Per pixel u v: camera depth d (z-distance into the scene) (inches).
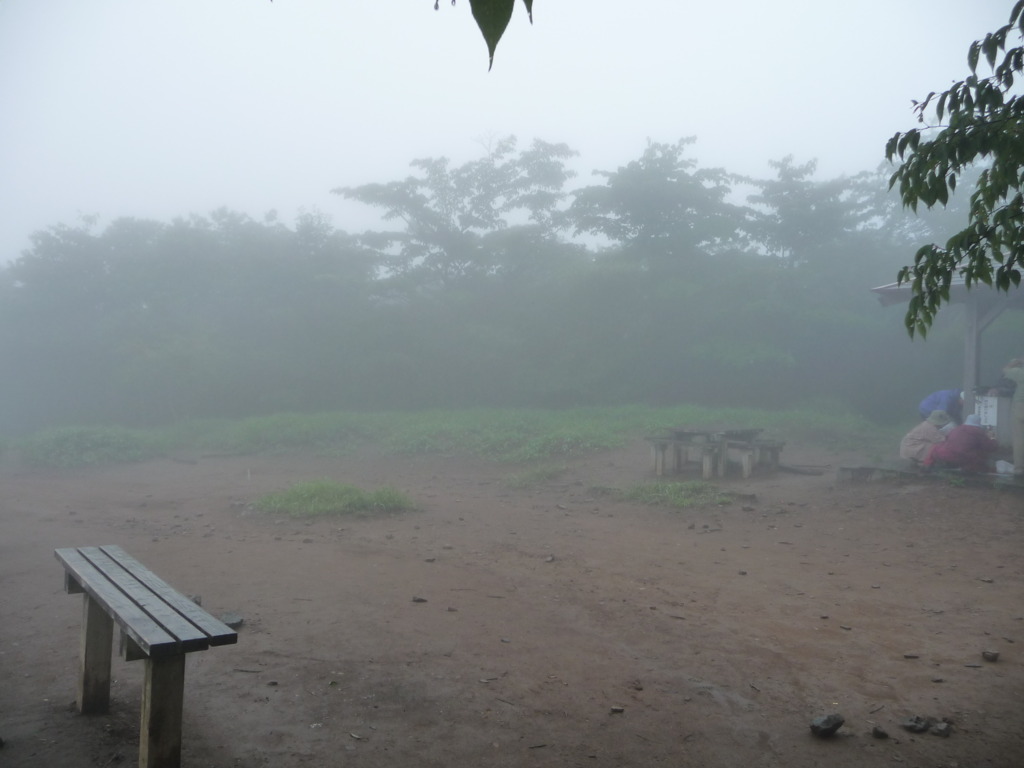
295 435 754.2
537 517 397.7
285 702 160.6
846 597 248.5
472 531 357.7
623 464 567.2
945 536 334.3
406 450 677.3
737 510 404.8
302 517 390.6
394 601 236.5
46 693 163.9
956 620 223.8
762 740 149.6
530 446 624.1
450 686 171.0
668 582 266.8
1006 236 151.7
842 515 383.6
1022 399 411.8
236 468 651.5
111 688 167.6
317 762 136.6
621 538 343.6
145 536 346.6
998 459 460.1
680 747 146.1
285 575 268.5
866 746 147.6
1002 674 182.5
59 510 432.8
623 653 195.0
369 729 149.8
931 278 156.8
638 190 1066.1
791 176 1110.4
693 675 181.0
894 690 173.5
